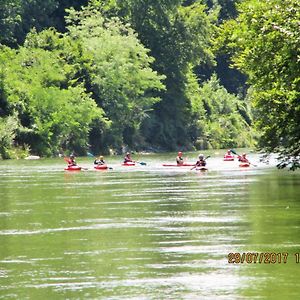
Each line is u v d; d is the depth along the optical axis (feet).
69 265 221.25
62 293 194.70
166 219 295.69
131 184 445.78
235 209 320.50
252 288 196.44
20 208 334.65
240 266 217.56
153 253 234.58
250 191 391.04
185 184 440.86
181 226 279.08
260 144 385.91
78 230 274.16
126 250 239.30
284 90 371.56
